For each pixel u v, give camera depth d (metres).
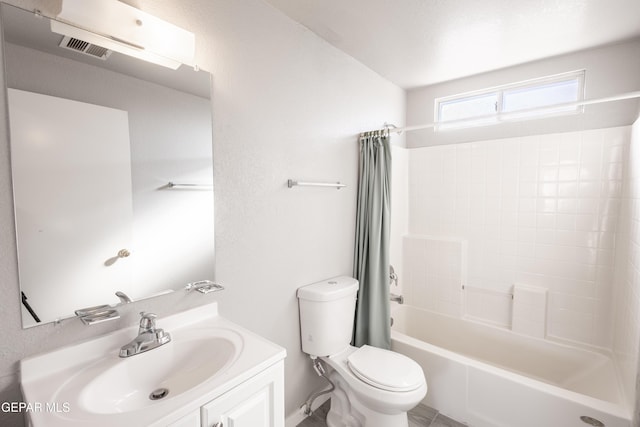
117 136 1.11
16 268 0.92
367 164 2.26
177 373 1.12
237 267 1.52
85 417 0.77
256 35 1.56
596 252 2.13
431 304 2.82
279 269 1.75
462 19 1.76
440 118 2.88
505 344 2.41
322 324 1.81
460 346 2.62
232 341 1.14
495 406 1.81
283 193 1.75
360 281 2.27
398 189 2.85
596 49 2.13
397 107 2.85
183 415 0.81
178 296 1.29
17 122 0.91
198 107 1.33
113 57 1.09
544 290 2.30
